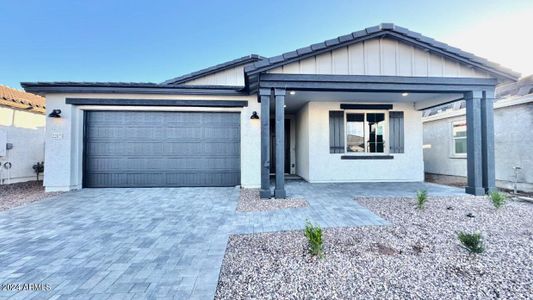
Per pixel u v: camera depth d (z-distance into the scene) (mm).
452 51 6070
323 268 2656
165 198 6461
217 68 10688
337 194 6828
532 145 7027
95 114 7938
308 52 5879
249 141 7938
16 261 2912
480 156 6426
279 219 4559
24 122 9742
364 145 9148
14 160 9352
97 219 4641
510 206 5273
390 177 9117
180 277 2525
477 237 2879
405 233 3701
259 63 5777
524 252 2998
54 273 2625
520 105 7324
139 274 2596
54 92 7348
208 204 5789
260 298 2145
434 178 10141
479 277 2439
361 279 2428
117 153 7973
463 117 9281
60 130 7434
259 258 2939
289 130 11719
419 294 2166
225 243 3434
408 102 9102
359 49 6168
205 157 8164
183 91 7656
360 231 3818
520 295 2143
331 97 8227
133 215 4902
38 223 4402
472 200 5809
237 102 7902
